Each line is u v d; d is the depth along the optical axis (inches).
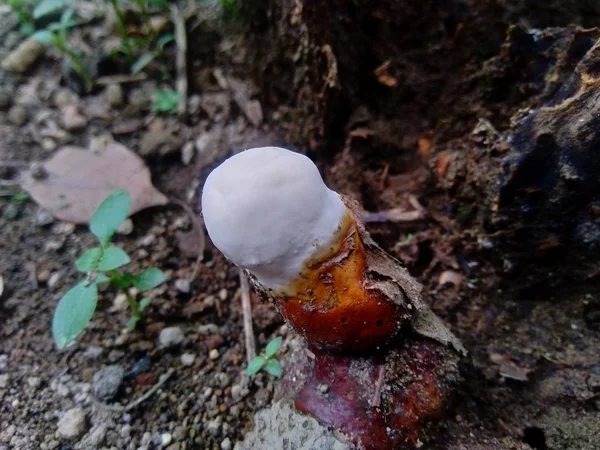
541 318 4.6
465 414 3.9
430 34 5.5
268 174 3.0
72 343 4.9
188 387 4.7
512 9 5.2
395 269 3.7
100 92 6.9
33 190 5.8
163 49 7.2
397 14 5.4
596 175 3.8
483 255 4.9
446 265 5.1
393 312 3.4
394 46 5.6
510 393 4.3
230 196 3.0
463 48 5.5
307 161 3.1
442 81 5.6
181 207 5.9
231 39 6.9
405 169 5.8
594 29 4.1
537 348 4.5
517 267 4.6
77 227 5.7
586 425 4.0
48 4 6.6
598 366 4.3
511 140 4.2
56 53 7.1
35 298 5.2
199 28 7.1
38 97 6.8
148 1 7.1
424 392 3.6
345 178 5.7
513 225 4.4
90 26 7.4
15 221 5.7
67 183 5.8
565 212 4.1
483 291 4.9
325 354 3.7
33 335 5.0
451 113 5.6
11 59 7.0
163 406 4.6
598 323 4.5
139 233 5.7
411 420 3.5
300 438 3.5
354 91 5.8
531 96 4.9
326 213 3.1
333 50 5.5
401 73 5.7
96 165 6.0
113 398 4.6
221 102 6.7
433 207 5.4
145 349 4.9
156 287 5.3
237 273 5.4
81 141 6.4
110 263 4.4
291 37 5.8
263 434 3.7
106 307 5.2
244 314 5.1
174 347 4.9
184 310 5.2
